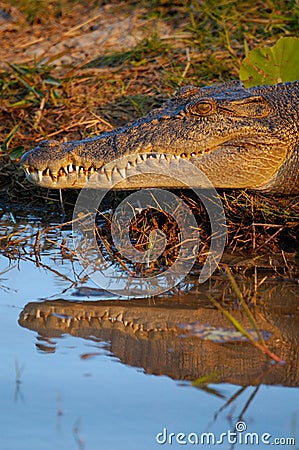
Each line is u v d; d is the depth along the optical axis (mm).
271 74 17188
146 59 20719
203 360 10117
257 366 9961
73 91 19688
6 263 13773
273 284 12664
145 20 22828
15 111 19094
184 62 20406
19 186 17234
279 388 9414
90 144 13898
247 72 17328
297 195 14562
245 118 13953
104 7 24156
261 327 11023
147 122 14039
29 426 8633
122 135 13945
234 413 8906
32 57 21703
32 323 11289
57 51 21953
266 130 13977
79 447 8227
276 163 14156
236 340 10680
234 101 13922
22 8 24406
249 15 21797
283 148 14117
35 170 13867
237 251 14172
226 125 13836
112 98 19312
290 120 14156
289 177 14297
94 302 12070
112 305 11953
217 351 10352
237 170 13992
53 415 8828
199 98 13914
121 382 9578
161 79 19875
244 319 11305
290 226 14391
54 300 12156
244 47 20141
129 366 9969
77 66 20734
